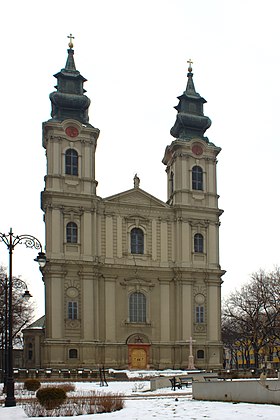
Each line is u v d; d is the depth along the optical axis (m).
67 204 75.19
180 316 77.56
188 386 46.28
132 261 77.81
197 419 21.95
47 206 74.62
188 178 82.25
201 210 81.19
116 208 78.56
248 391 28.78
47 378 62.50
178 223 80.38
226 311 101.12
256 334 81.88
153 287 78.19
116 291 76.44
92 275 74.38
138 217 79.25
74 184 76.44
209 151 84.00
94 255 75.25
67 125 77.50
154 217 80.19
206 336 78.25
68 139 77.38
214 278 80.06
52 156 76.38
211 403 28.73
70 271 73.88
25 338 93.69
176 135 87.44
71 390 41.97
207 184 83.00
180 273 78.44
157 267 78.25
